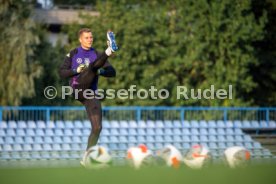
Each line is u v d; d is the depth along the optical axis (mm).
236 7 98188
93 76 32375
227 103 95125
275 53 106812
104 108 77688
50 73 93562
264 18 98688
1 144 74438
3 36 90938
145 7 100625
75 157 74125
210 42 97812
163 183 17969
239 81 96812
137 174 20688
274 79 106188
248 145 82750
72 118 77812
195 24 98375
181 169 22781
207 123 82188
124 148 78188
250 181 18891
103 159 27422
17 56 89875
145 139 79438
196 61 97312
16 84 89438
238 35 97125
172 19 100125
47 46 97250
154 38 97250
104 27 96938
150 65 96688
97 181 18344
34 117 76500
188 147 80375
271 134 84562
